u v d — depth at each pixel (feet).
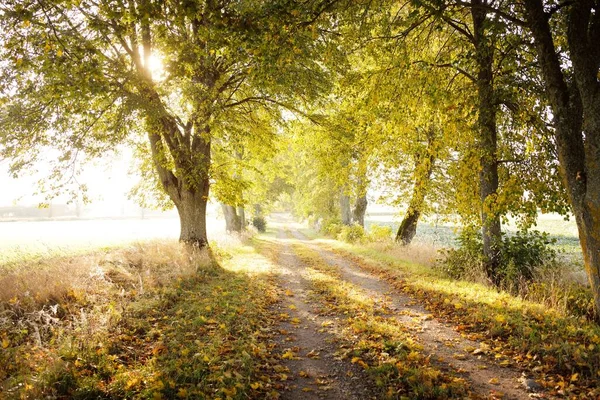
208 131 44.37
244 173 89.40
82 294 25.41
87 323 19.58
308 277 41.52
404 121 33.01
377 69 32.89
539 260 30.73
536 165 31.58
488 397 14.02
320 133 51.06
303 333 22.27
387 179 54.44
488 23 21.84
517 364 16.81
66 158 36.04
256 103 50.88
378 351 18.45
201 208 48.83
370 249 64.18
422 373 15.52
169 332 20.47
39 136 37.52
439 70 32.04
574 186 19.93
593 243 18.86
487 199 29.30
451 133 30.50
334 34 32.30
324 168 50.16
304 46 28.94
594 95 18.28
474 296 27.20
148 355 17.46
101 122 39.11
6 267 37.81
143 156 52.65
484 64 28.53
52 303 23.86
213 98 37.73
